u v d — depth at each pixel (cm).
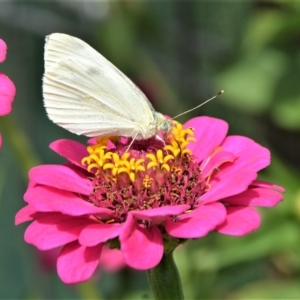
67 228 17
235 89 27
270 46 27
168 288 18
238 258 24
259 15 27
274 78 26
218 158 19
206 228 17
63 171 19
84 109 19
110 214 17
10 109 18
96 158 19
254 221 17
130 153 18
